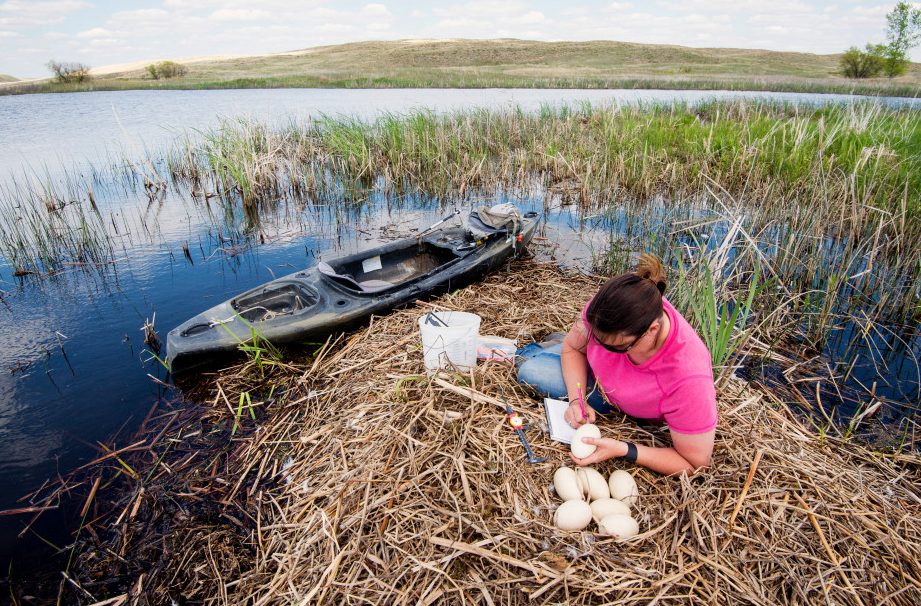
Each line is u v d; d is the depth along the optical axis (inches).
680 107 706.2
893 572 99.2
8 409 163.0
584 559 96.0
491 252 233.9
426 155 449.4
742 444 123.0
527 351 152.6
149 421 157.2
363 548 102.6
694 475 109.7
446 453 119.0
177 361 169.0
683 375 100.5
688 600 90.9
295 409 157.9
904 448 142.9
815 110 654.5
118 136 649.6
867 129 381.7
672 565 96.0
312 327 182.2
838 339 200.1
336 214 358.0
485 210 259.4
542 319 188.2
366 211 374.6
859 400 164.6
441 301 207.9
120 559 113.5
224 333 176.2
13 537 119.3
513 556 96.0
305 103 1003.9
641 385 109.7
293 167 426.6
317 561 103.0
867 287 224.1
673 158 426.9
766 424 138.0
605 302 93.3
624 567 94.5
